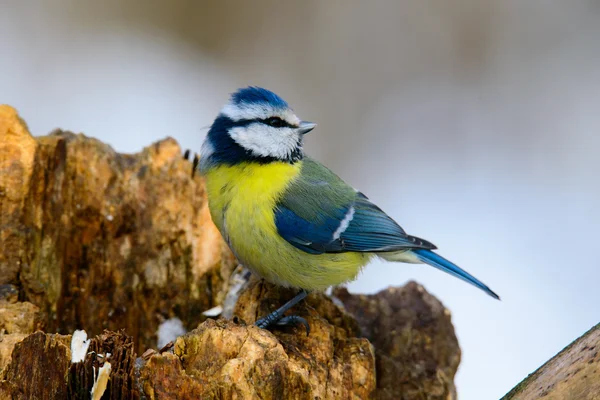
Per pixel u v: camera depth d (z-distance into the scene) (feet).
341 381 25.20
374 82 53.16
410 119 51.70
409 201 47.42
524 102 51.03
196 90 50.39
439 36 53.88
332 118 52.49
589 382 20.12
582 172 47.85
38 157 28.48
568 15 52.80
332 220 28.86
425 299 31.94
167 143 32.81
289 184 28.63
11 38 48.70
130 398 21.17
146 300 31.60
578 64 51.85
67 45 49.57
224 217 28.27
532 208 45.88
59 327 29.89
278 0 53.83
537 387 21.63
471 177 48.55
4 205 27.78
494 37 53.11
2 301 26.37
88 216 30.81
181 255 31.94
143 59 51.13
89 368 21.15
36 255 28.32
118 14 50.90
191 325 31.76
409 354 30.60
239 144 28.27
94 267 31.04
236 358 21.53
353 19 55.01
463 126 50.85
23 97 46.98
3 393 20.95
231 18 53.47
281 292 29.68
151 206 31.81
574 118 49.90
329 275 29.12
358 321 31.17
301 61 53.47
